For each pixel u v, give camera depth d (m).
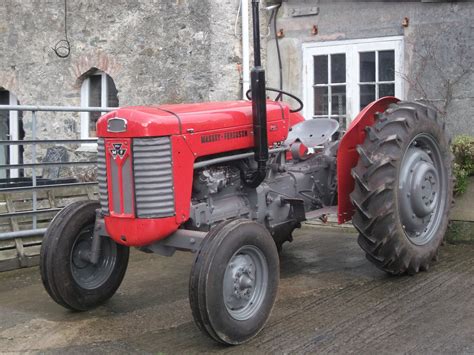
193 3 7.72
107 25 8.67
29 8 9.59
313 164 4.98
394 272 4.58
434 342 3.41
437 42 6.54
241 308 3.55
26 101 9.84
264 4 7.84
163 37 8.06
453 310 3.92
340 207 4.57
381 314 3.90
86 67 9.01
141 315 4.13
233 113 4.07
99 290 4.25
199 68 7.75
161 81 8.15
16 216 5.63
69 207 4.15
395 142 4.37
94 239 4.13
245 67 7.70
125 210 3.70
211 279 3.29
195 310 3.32
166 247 3.82
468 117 6.40
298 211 4.52
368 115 4.70
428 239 4.78
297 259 5.46
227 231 3.42
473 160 5.59
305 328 3.72
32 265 5.62
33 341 3.71
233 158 4.04
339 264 5.23
